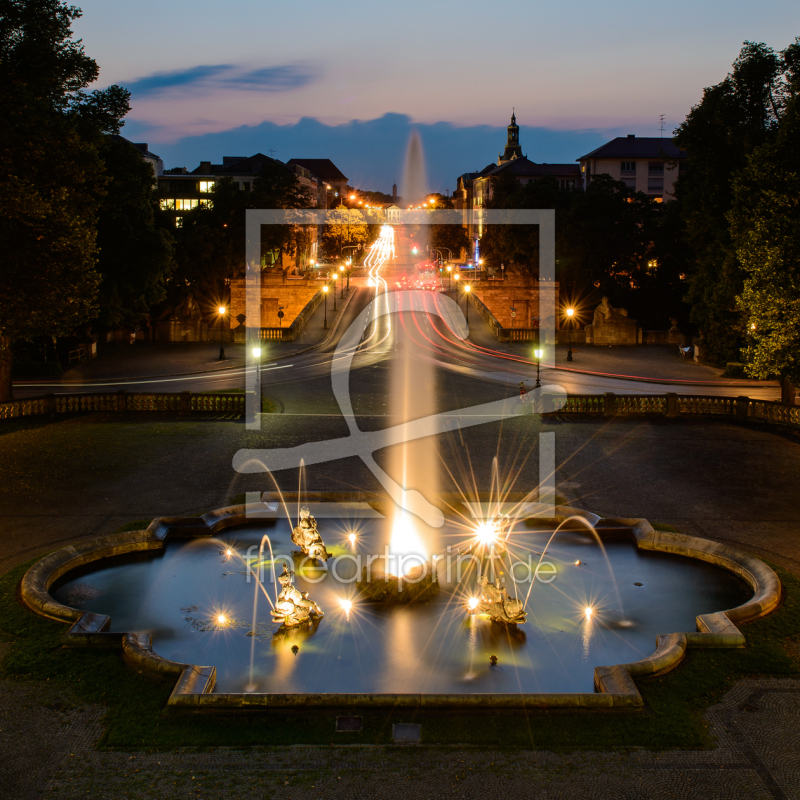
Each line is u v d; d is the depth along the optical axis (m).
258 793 10.81
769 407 37.03
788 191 32.19
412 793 10.82
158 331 76.19
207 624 16.33
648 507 23.83
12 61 30.58
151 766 11.38
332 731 12.20
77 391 48.56
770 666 14.15
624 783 11.05
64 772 11.24
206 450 31.17
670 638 14.83
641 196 91.88
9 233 28.95
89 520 22.27
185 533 21.25
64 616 15.88
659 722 12.45
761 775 11.24
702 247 60.19
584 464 29.25
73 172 32.47
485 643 15.52
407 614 16.80
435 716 12.61
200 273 87.31
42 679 13.67
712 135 52.56
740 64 51.47
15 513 22.83
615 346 73.00
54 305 30.80
